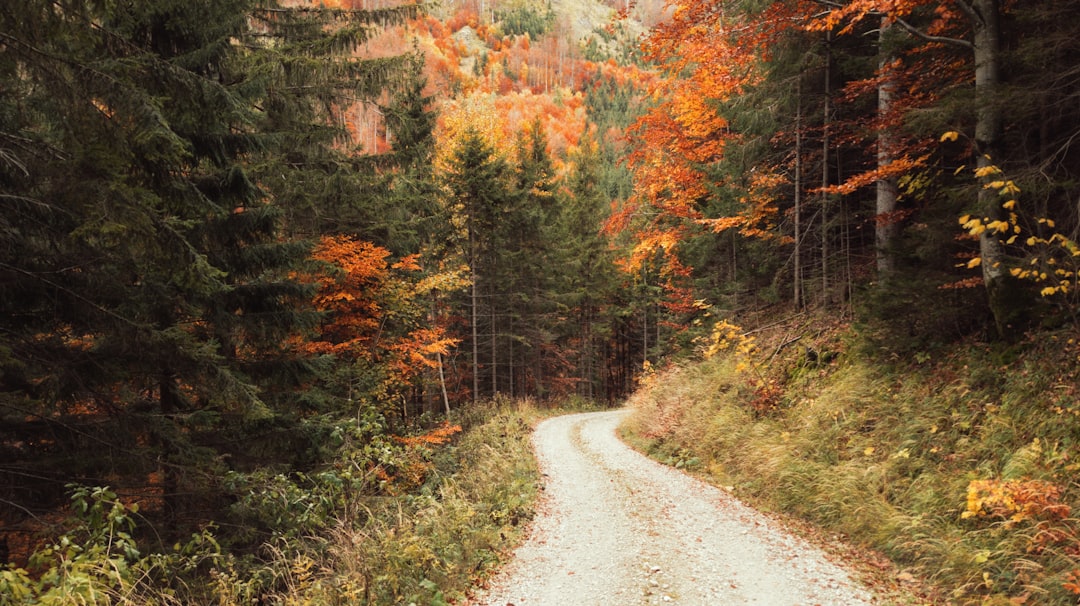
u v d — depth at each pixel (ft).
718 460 41.06
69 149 20.26
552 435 64.85
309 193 45.85
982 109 26.40
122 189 19.85
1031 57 25.57
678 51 42.98
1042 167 24.84
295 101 43.37
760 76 47.26
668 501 33.50
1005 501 19.52
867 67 40.01
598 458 48.85
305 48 41.39
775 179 48.73
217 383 27.89
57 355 25.08
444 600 20.39
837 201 46.75
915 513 23.97
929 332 33.27
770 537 26.45
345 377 46.62
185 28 31.48
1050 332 26.22
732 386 49.90
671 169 61.52
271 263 34.76
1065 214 27.35
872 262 47.21
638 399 72.64
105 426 26.55
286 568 21.35
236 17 34.24
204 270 23.84
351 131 51.49
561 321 129.80
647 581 21.61
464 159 90.07
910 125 28.78
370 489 32.58
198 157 31.17
